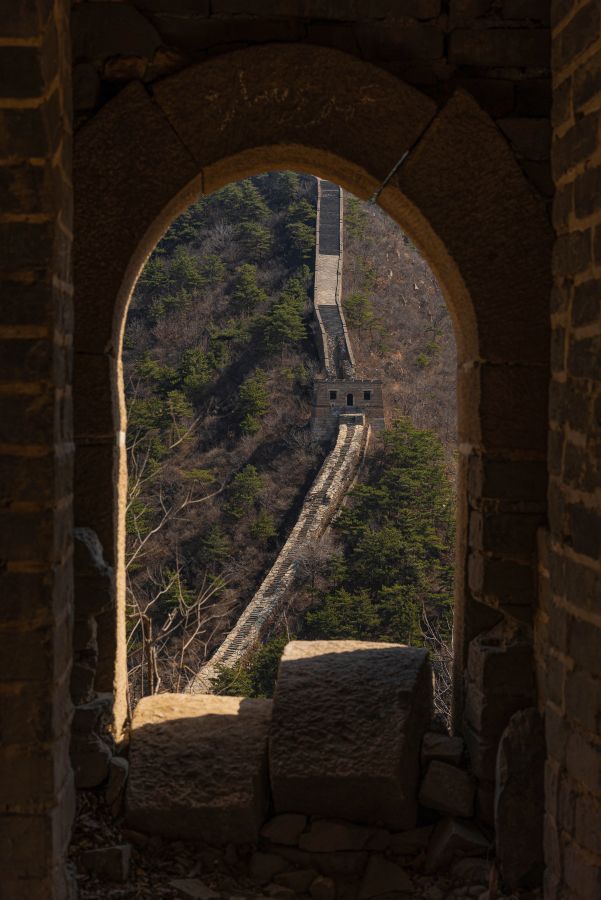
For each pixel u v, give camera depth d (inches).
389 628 1050.1
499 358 153.4
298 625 1163.9
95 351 149.0
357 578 1197.7
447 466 1478.8
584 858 123.2
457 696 168.4
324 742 156.3
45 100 110.8
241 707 170.6
